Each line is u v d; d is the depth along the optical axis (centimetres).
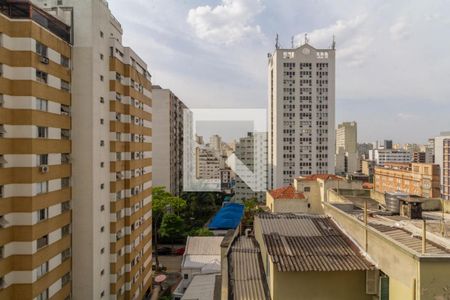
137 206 3170
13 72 1828
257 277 1369
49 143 2027
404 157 17225
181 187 7519
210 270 3278
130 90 2945
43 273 1970
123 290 2881
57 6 2303
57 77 2128
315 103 8919
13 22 1827
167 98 6519
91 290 2320
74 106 2311
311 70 8906
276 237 1393
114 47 2659
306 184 5050
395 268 1012
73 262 2320
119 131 2788
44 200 1964
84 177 2323
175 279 4106
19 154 1833
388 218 1521
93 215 2333
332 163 8912
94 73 2341
